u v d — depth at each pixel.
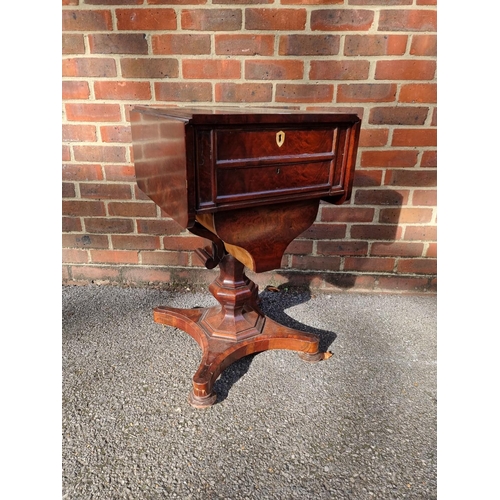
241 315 1.40
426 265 1.82
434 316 1.70
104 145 1.65
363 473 0.98
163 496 0.92
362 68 1.51
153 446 1.05
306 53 1.50
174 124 0.86
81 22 1.47
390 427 1.12
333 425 1.13
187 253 1.84
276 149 0.96
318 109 1.57
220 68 1.52
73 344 1.48
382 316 1.70
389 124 1.59
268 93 1.56
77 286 1.89
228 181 0.92
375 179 1.68
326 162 1.05
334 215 1.74
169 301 1.79
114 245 1.84
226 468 0.99
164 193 1.01
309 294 1.87
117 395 1.23
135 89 1.56
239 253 1.18
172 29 1.47
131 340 1.51
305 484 0.95
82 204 1.76
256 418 1.15
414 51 1.48
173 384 1.28
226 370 1.35
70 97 1.58
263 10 1.44
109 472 0.98
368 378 1.32
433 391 1.27
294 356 1.43
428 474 0.98
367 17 1.44
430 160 1.64
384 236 1.78
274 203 1.02
